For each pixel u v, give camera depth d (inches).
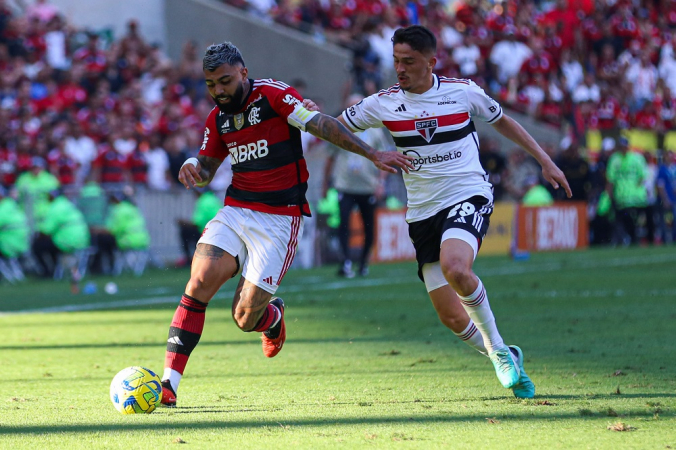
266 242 658.2
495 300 1391.5
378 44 3179.1
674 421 551.8
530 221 2664.9
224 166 2326.5
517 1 3688.5
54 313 1375.5
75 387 723.4
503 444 494.9
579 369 773.9
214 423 563.5
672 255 2421.3
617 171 2898.6
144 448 495.2
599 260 2285.9
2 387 724.7
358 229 2354.8
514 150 2913.4
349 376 764.6
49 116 2583.7
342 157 1894.7
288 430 538.9
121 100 2667.3
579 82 3449.8
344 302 1425.9
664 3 4094.5
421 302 1416.1
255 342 1009.5
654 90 3769.7
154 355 919.0
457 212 672.4
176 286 1894.7
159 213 2288.4
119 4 3287.4
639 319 1135.0
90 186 2230.6
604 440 501.4
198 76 2910.9
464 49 3297.2
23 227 2121.1
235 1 3287.4
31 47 2896.2
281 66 3201.3
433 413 588.4
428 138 685.9
